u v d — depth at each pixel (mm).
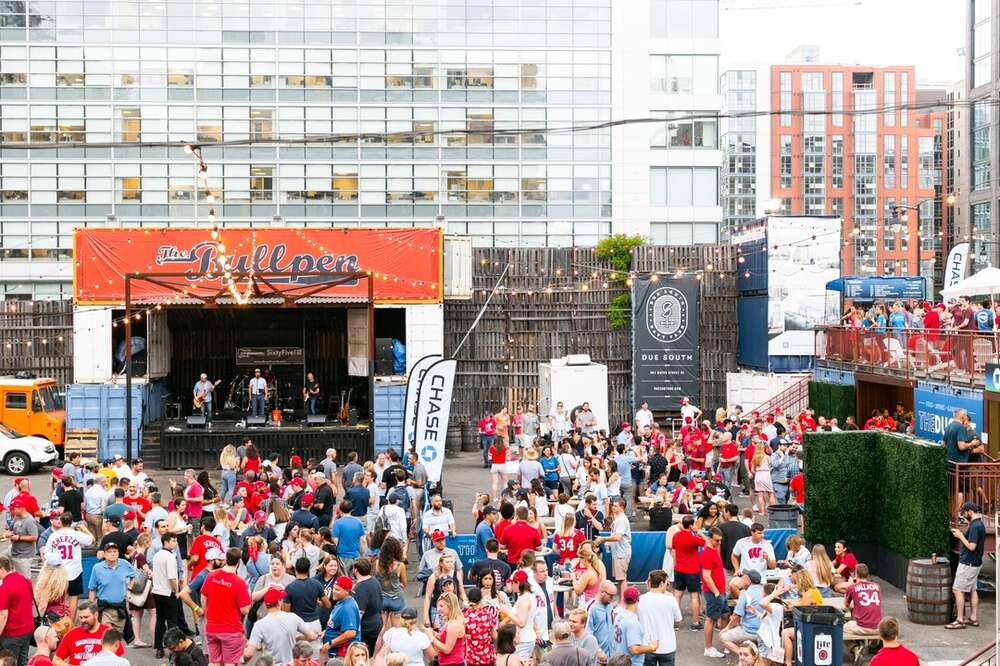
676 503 21047
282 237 35188
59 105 49000
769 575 15508
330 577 13344
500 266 39750
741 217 139750
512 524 16109
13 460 31828
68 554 15266
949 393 24047
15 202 48938
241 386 40188
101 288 34594
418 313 35938
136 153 49250
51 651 11641
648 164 50938
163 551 14727
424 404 22172
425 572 14422
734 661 14789
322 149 49938
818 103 139625
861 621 14859
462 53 50375
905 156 138625
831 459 20562
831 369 32094
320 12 49906
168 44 49375
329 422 37469
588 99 50719
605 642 13039
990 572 18500
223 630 12523
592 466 21047
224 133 49625
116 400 34469
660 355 38438
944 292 24547
